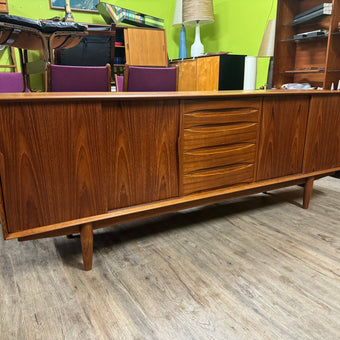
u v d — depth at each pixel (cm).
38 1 411
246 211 192
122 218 132
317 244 151
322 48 314
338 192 226
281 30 324
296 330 98
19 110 101
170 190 141
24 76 293
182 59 447
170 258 139
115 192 127
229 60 374
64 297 113
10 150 103
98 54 337
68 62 327
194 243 152
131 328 99
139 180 132
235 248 147
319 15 281
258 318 103
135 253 143
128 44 434
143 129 127
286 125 169
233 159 155
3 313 105
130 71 203
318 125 181
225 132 148
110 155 122
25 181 108
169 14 516
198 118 139
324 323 100
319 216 183
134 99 120
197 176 146
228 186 157
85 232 124
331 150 193
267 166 168
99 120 116
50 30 197
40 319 102
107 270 130
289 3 320
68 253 144
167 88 221
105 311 106
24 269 130
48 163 110
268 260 137
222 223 175
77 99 109
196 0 428
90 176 119
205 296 113
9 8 395
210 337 95
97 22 459
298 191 227
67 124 110
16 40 215
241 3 427
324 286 119
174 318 103
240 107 150
